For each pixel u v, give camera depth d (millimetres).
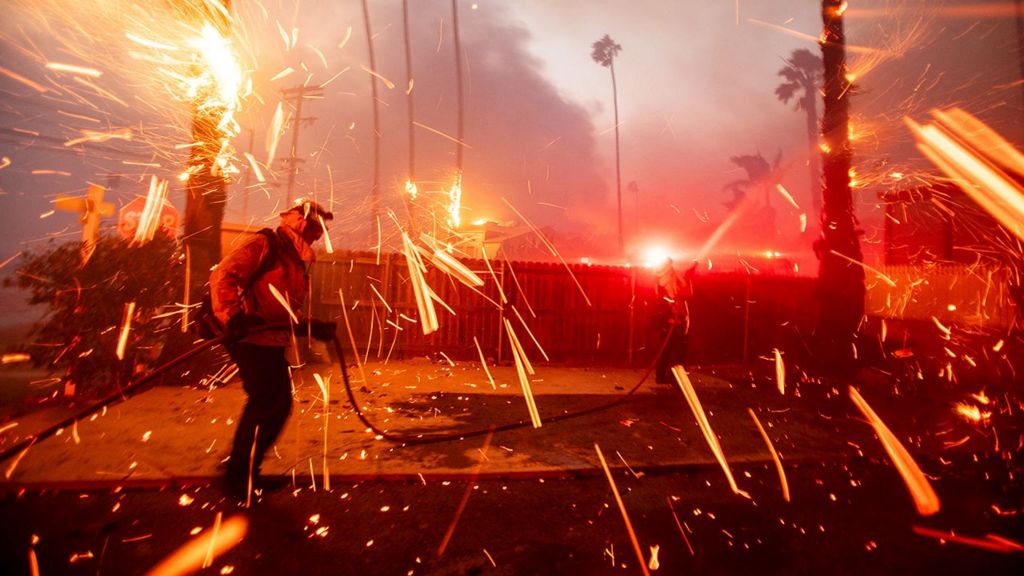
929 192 10773
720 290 11859
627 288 11008
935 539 3355
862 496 4008
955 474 4531
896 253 11781
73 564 2600
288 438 4531
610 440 4984
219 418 4961
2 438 4207
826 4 9766
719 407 6684
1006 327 8969
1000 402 7418
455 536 3100
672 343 8203
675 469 4328
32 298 5633
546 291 10586
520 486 3871
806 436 5445
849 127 9688
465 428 5133
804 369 10180
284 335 3482
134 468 3645
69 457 3799
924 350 10125
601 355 10828
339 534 3041
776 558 3062
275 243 3406
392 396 6414
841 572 2943
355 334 9625
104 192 6160
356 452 4258
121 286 5836
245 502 3322
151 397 5641
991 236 9781
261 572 2625
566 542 3107
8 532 2846
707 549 3119
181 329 6391
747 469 4480
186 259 6227
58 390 5828
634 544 3121
